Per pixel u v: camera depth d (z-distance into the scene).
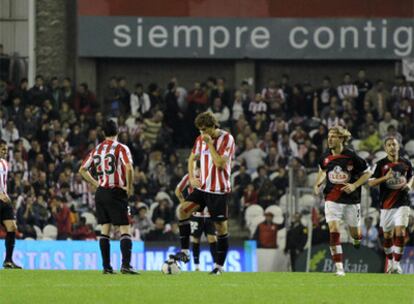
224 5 91.94
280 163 81.12
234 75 93.25
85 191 77.19
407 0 92.12
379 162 51.88
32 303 31.75
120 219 43.16
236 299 33.38
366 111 86.81
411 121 87.44
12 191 74.31
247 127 83.06
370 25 91.94
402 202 51.66
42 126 82.56
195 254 53.94
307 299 33.56
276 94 87.00
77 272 45.22
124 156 42.88
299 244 71.62
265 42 91.88
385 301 33.41
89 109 86.94
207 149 42.84
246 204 77.38
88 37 91.12
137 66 93.12
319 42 91.88
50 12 92.25
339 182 43.94
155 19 91.62
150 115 86.94
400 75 89.38
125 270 43.50
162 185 79.50
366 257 69.44
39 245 67.25
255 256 71.62
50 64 92.25
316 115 86.94
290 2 91.88
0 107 83.06
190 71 93.12
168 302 32.41
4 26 92.94
